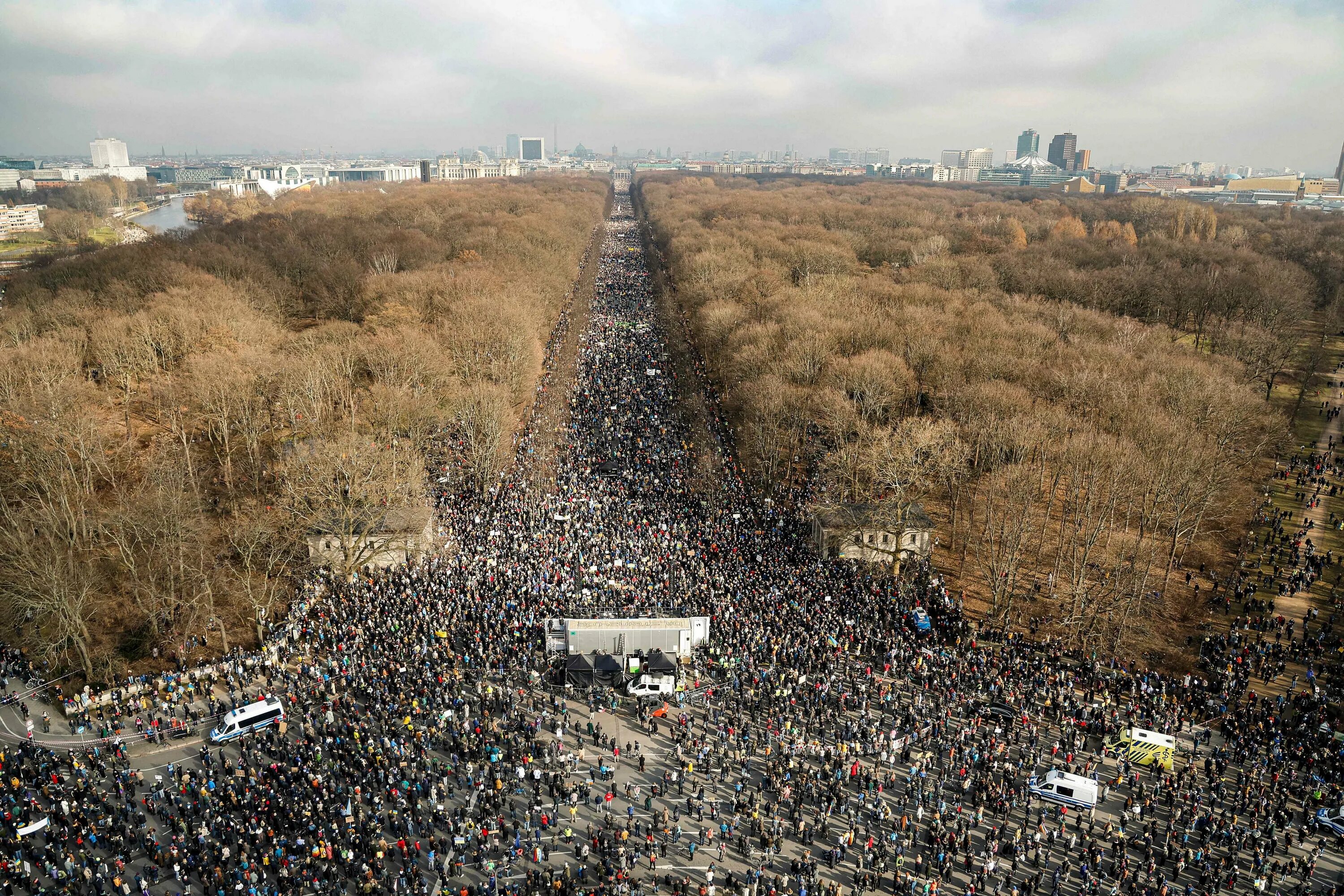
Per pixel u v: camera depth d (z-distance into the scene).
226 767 90.25
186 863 76.25
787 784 89.31
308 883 74.19
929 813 86.19
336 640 111.75
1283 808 83.88
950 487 159.12
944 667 108.19
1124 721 98.94
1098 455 141.38
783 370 192.38
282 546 132.50
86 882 73.81
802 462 182.50
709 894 74.25
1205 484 136.12
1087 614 124.56
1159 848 81.12
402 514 134.50
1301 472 170.62
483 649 109.75
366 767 88.12
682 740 96.38
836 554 140.12
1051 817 85.62
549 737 97.75
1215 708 100.81
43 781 87.25
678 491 162.12
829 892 75.44
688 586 125.19
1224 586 132.50
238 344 187.38
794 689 104.38
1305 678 107.75
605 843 80.00
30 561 109.81
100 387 185.88
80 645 104.50
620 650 109.94
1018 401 168.12
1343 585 131.12
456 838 80.06
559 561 132.12
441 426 182.00
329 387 175.38
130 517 119.06
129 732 97.38
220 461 167.38
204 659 111.75
